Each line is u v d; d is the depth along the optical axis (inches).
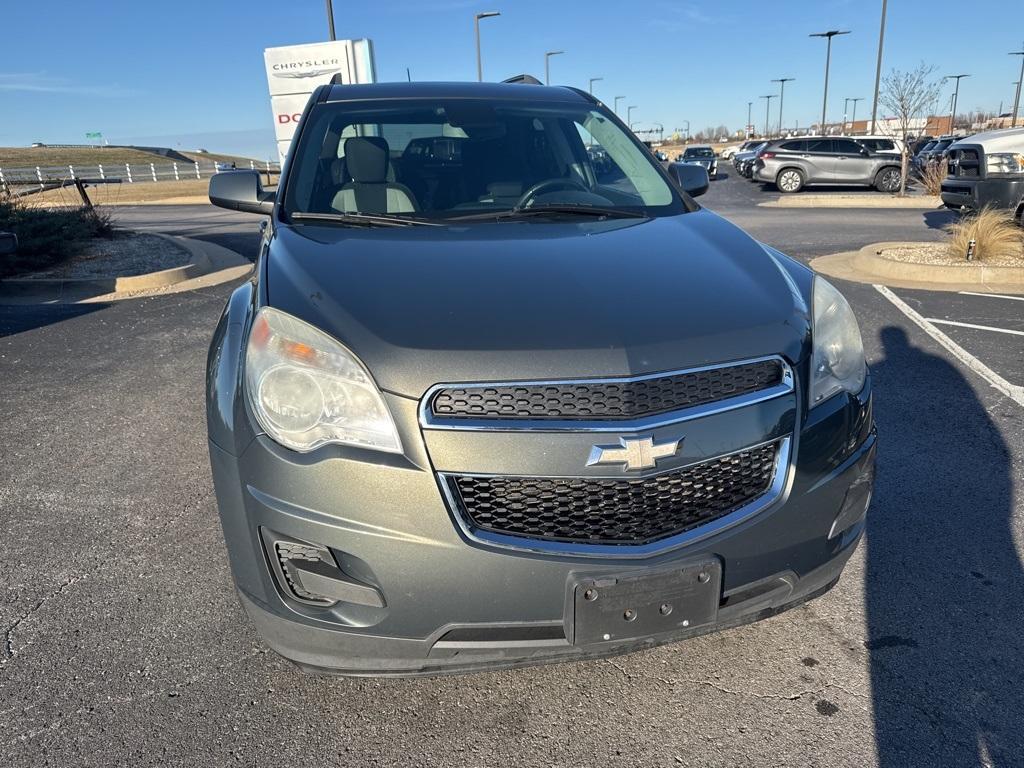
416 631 70.7
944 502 128.6
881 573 109.2
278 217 109.7
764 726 82.2
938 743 79.2
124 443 160.7
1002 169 376.5
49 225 382.9
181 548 119.3
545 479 68.4
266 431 72.5
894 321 251.3
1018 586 105.4
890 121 1064.8
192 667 92.2
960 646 93.9
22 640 97.6
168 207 890.1
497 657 72.7
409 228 104.1
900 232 484.1
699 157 1330.0
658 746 79.8
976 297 286.4
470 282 81.4
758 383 75.1
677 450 69.9
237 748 79.9
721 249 95.9
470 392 68.9
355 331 72.7
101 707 85.7
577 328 73.1
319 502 69.4
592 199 118.7
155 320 271.0
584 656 73.5
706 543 71.7
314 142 123.4
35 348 236.4
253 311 84.6
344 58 628.1
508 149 126.3
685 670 91.0
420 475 68.1
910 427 160.7
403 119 129.6
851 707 84.5
